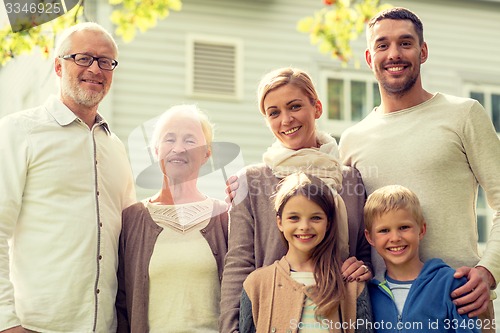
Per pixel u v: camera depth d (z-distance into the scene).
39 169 3.27
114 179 3.45
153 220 3.37
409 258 3.11
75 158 3.33
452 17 9.25
